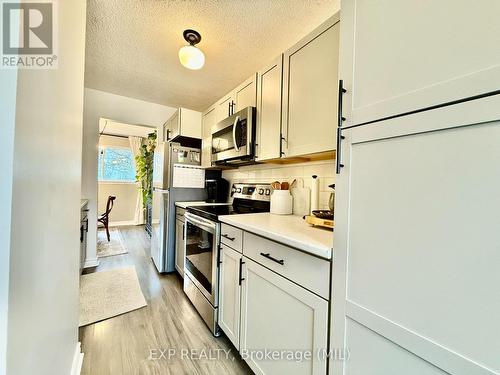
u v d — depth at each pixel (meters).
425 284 0.60
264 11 1.49
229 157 2.07
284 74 1.56
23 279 0.51
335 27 1.21
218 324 1.67
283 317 1.08
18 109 0.45
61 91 0.83
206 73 2.33
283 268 1.08
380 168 0.70
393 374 0.66
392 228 0.67
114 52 1.98
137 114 3.15
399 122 0.65
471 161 0.52
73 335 1.25
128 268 2.99
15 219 0.46
